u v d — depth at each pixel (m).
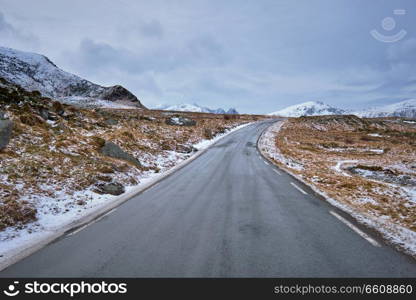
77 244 4.46
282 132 45.22
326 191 8.46
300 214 5.89
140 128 25.27
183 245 4.27
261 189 8.67
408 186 15.27
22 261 3.87
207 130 35.22
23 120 14.02
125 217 5.95
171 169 13.62
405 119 100.62
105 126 22.28
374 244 4.18
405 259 3.67
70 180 8.62
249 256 3.80
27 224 5.54
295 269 3.42
